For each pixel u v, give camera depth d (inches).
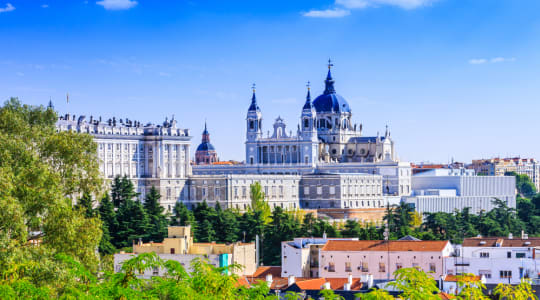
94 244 6486.2
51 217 6220.5
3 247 5541.3
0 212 5654.5
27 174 6289.4
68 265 5777.6
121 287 4891.7
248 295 5231.3
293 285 7613.2
